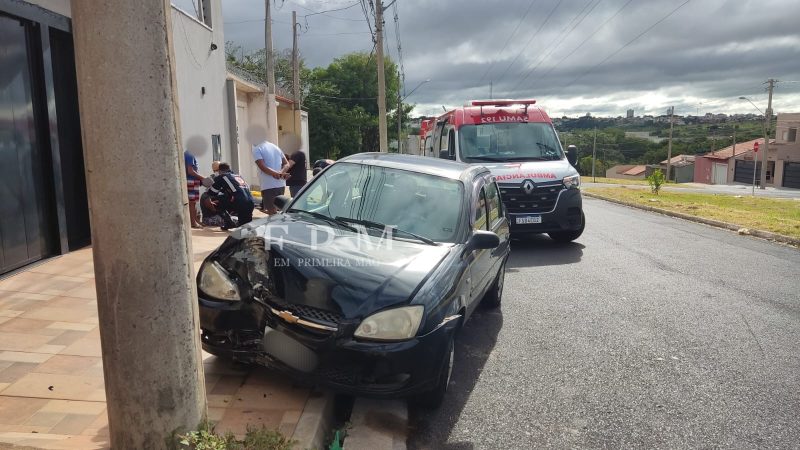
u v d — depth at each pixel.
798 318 6.62
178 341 2.84
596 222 14.71
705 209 17.20
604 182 50.56
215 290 4.22
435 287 4.13
